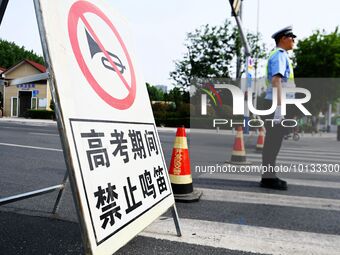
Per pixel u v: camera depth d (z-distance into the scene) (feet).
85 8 6.40
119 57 7.20
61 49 5.05
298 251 7.14
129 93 7.11
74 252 6.80
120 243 5.10
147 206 6.28
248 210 10.25
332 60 79.56
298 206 10.84
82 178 4.63
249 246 7.34
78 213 4.44
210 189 13.12
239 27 38.73
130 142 6.40
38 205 10.08
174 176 11.37
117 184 5.50
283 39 13.55
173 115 81.30
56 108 4.58
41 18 4.75
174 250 6.98
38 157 20.04
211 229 8.38
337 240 7.84
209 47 76.07
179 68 78.69
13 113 100.07
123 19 8.30
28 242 7.26
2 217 8.90
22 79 6.31
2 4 6.27
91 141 5.14
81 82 5.36
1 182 13.29
